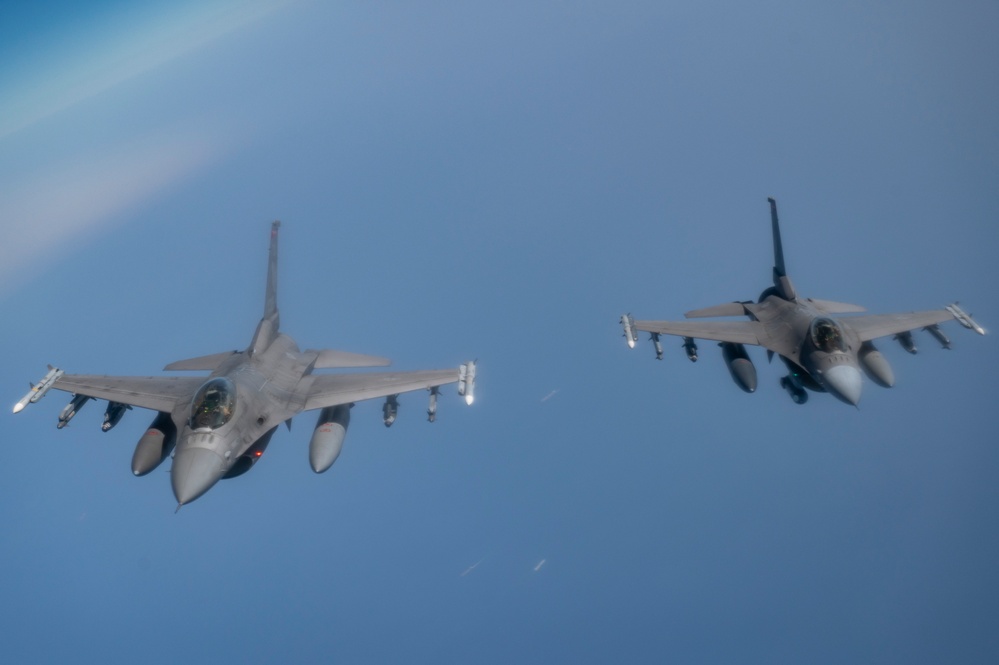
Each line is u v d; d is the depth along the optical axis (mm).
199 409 21156
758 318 28781
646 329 28750
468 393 25734
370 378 26219
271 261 27312
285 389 25141
